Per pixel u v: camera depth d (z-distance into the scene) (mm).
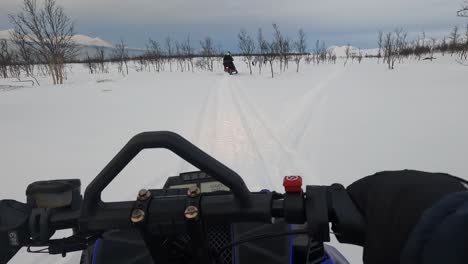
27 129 8344
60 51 24609
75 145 6773
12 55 33812
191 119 8938
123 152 971
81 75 32062
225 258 1502
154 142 955
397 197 783
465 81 13570
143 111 10453
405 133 6352
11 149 6566
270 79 21500
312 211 960
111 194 4309
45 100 13703
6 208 1132
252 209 979
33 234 1128
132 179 4805
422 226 643
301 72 26266
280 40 28359
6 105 12531
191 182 2139
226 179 957
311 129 7219
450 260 587
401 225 729
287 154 5715
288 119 8422
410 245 648
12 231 1104
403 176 849
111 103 12453
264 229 1551
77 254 3094
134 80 23875
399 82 14617
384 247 753
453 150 5238
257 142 6520
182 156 961
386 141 5934
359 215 927
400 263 674
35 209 1138
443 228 610
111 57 52875
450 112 7824
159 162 5520
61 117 9914
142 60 44000
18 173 5230
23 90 18141
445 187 738
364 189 950
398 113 8078
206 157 963
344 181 4457
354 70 25062
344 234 941
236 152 5988
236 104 11242
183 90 16500
